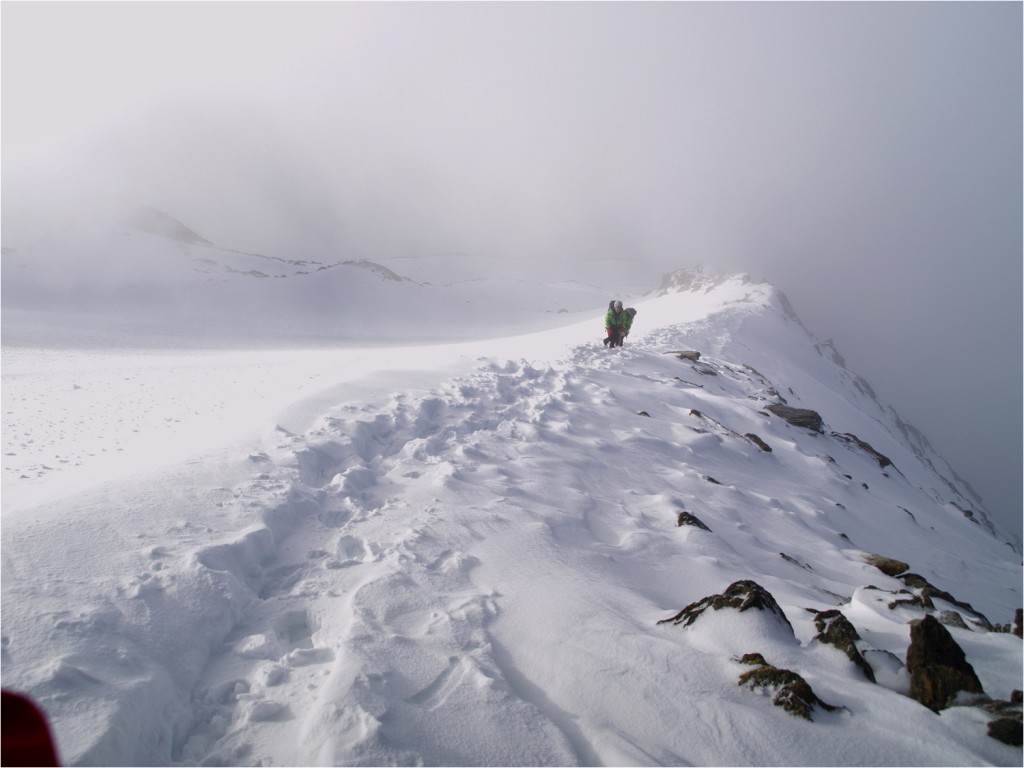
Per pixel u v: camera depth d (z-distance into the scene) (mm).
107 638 3580
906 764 3227
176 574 4383
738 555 7465
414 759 3037
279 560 5309
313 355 38062
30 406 14086
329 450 8016
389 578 4930
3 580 3936
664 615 4965
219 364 29141
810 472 14266
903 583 8422
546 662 4039
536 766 3148
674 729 3414
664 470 10438
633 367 19172
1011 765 3297
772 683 3703
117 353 45156
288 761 3035
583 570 5766
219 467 6723
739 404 17000
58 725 2852
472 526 6328
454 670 3828
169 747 3174
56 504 5188
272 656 4004
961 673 3934
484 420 10867
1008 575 12977
